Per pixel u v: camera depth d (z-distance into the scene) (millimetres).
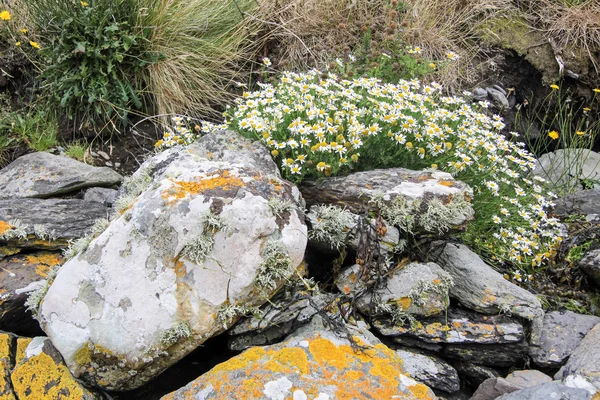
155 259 1685
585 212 2580
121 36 2734
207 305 1666
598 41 3248
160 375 1784
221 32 3109
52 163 2418
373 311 1841
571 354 1842
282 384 1520
